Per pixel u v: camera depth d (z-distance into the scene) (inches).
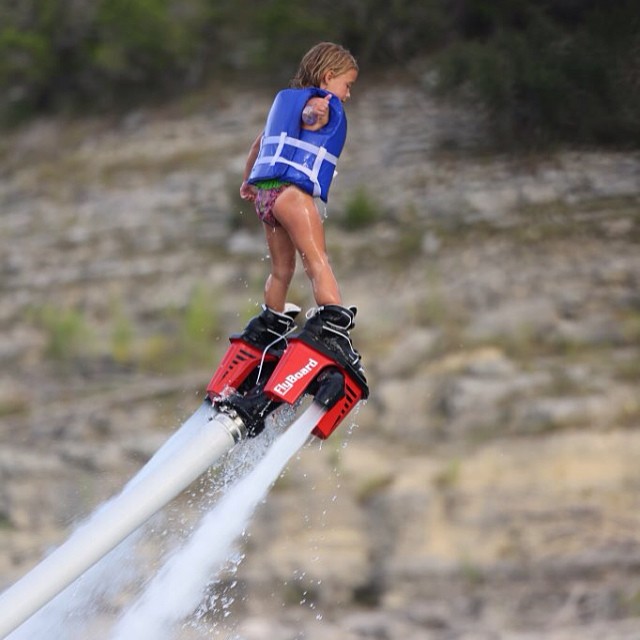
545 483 1585.9
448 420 1747.0
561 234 2193.7
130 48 3376.0
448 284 2116.1
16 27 3634.4
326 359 820.6
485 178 2431.1
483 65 2522.1
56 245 2706.7
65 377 2183.8
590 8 2628.0
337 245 2349.9
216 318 2234.3
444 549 1510.8
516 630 1362.0
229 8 3481.8
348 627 1417.3
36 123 3501.5
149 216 2714.1
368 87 2960.1
